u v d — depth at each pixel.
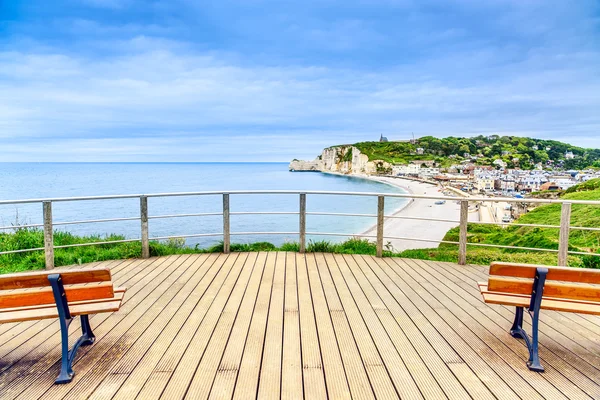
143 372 2.65
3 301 2.56
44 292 2.61
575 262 6.80
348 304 4.08
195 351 2.97
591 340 3.26
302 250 6.56
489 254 7.90
